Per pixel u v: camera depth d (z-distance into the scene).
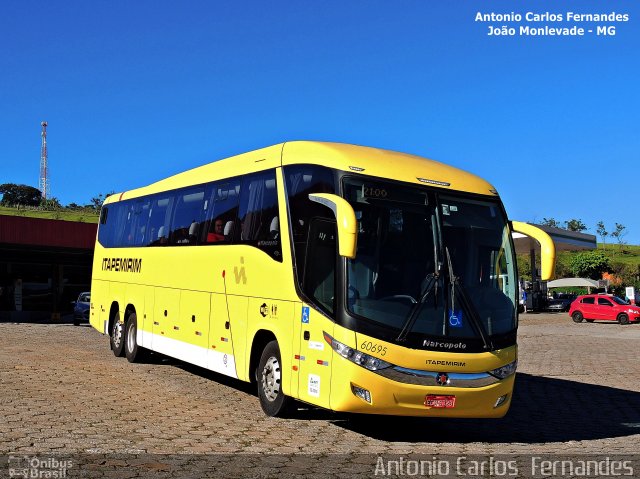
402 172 9.84
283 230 10.50
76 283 48.03
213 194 13.12
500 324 9.68
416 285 9.26
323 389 9.23
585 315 48.34
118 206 18.41
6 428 8.99
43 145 141.75
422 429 10.56
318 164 9.95
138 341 16.03
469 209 10.02
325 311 9.32
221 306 12.26
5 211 106.38
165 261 14.87
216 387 13.32
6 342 20.81
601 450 9.35
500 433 10.54
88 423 9.52
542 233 10.15
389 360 8.92
